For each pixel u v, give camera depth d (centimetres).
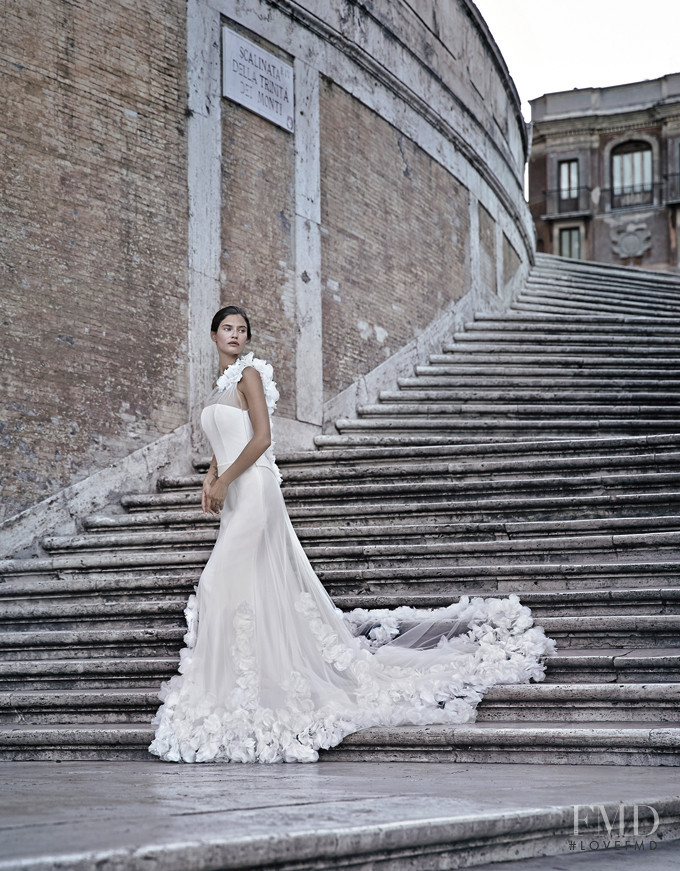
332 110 1140
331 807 270
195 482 838
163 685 457
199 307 920
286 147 1056
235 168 984
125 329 844
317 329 1071
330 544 661
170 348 886
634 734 392
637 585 549
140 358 855
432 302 1323
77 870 199
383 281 1211
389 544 654
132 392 844
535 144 3784
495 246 1602
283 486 780
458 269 1420
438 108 1374
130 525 751
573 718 437
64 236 799
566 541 592
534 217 3762
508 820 267
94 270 821
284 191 1046
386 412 1071
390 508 689
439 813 263
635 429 893
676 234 3594
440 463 750
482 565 607
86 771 383
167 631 537
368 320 1170
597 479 670
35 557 738
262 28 1033
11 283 753
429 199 1352
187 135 926
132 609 575
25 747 446
